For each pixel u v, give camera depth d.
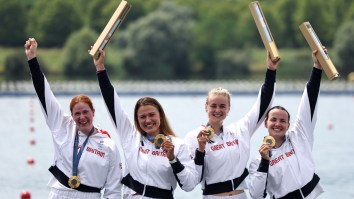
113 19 28.45
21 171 51.69
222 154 28.91
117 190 28.31
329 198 41.69
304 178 28.77
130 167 28.17
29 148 63.53
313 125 29.48
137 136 28.55
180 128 75.81
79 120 28.22
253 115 29.67
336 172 50.25
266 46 29.20
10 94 123.62
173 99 122.19
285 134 29.52
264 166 28.00
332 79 28.48
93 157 28.12
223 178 28.95
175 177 27.66
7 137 71.31
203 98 124.06
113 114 28.62
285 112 28.98
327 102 114.31
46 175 50.06
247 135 29.48
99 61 28.53
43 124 83.06
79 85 138.75
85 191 28.09
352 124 82.38
